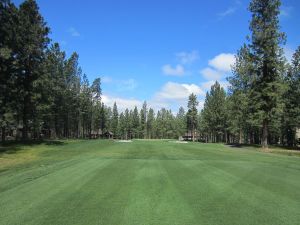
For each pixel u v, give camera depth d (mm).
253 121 41219
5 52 31562
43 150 30562
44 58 40625
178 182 12406
